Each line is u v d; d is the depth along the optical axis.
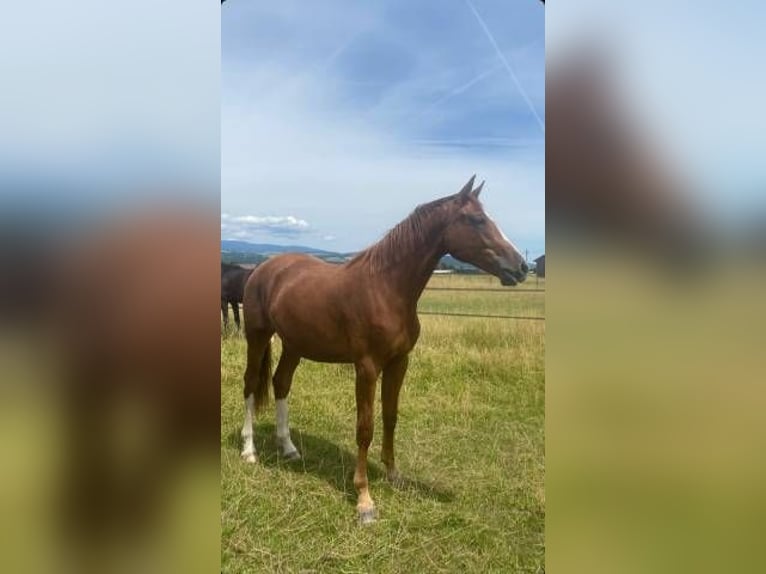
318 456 2.19
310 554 1.65
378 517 1.80
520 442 2.00
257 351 2.31
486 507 1.81
